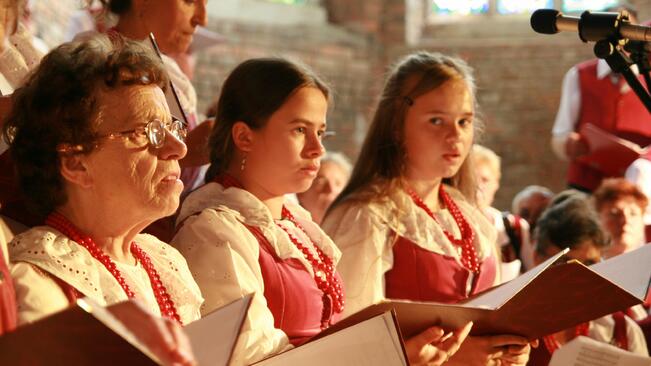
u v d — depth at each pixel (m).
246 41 9.89
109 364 1.97
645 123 7.54
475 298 3.20
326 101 3.44
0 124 2.88
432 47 10.66
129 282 2.66
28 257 2.52
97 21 4.27
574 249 4.60
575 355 3.59
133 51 2.69
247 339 2.95
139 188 2.65
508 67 10.58
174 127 2.77
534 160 10.42
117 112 2.64
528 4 10.80
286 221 3.44
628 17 3.50
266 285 3.21
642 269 3.31
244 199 3.30
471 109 4.05
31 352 1.92
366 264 3.81
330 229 3.94
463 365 3.24
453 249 3.97
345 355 2.67
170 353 1.83
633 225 5.40
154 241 2.93
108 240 2.71
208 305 3.07
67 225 2.65
